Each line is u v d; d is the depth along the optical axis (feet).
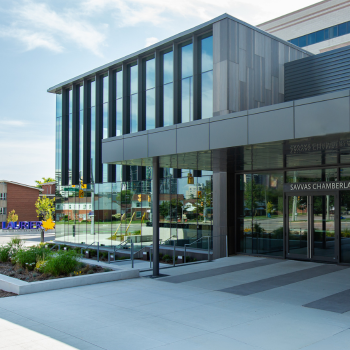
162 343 22.12
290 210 53.42
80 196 87.20
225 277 42.47
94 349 21.25
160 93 67.41
